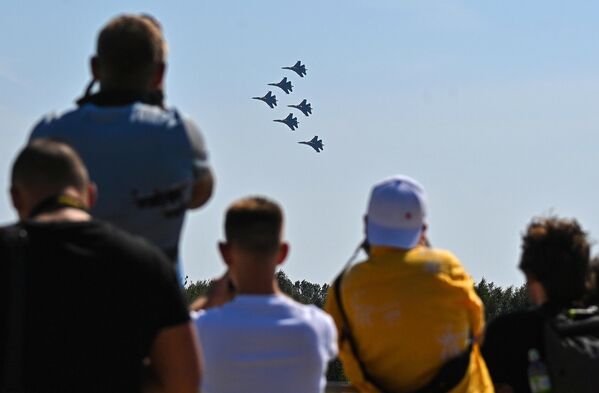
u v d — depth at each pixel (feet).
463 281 53.93
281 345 45.85
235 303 46.21
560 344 49.06
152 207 44.65
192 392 37.96
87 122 44.86
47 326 36.35
